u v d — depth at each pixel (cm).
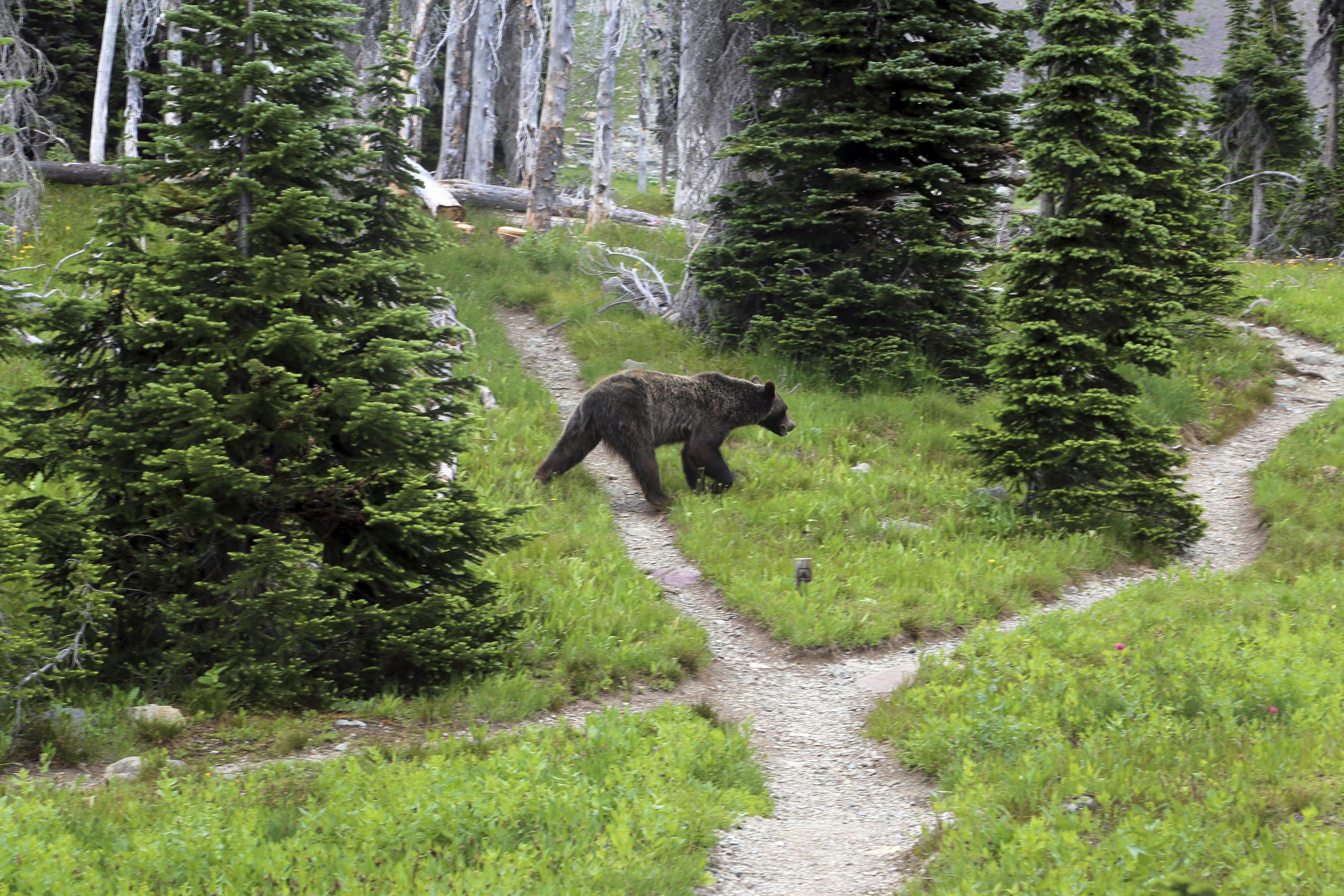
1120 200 1248
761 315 1902
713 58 2100
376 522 760
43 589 747
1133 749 602
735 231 1909
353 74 827
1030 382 1270
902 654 966
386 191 880
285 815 541
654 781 584
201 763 655
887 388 1756
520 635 909
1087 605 1085
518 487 1309
